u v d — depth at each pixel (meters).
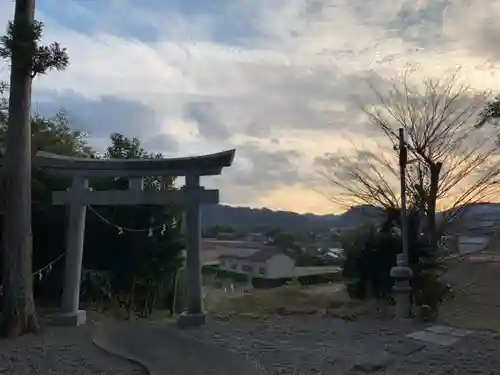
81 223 10.58
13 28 8.84
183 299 14.26
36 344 8.47
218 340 8.66
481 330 9.02
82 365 7.29
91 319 11.09
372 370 6.76
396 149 12.12
